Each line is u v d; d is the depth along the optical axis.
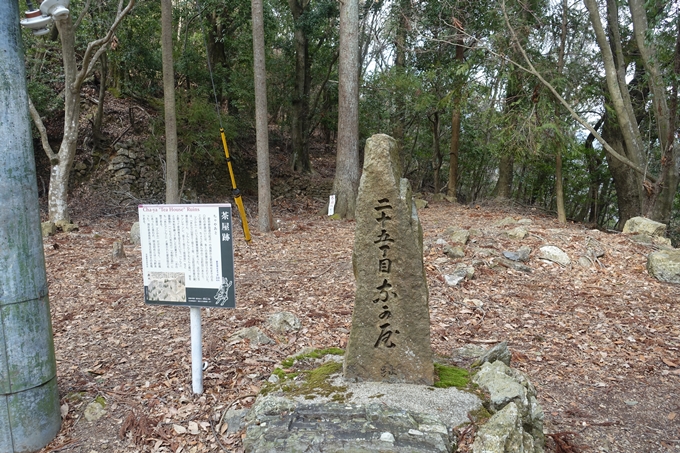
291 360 3.89
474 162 20.56
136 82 15.81
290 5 16.61
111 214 12.23
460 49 14.91
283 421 2.91
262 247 9.05
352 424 2.84
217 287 3.44
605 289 6.75
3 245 2.98
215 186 15.34
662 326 5.54
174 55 15.02
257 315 5.55
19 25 3.08
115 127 14.20
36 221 3.19
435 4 14.02
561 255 7.70
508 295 6.43
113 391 3.85
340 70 12.73
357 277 3.38
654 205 10.58
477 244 8.37
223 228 3.35
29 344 3.13
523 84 11.47
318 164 20.58
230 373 4.11
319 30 16.66
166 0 9.90
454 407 3.04
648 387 4.26
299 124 17.97
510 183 16.30
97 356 4.52
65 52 9.84
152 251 3.49
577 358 4.79
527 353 4.86
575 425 3.68
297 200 16.52
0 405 3.06
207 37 15.97
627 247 8.33
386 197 3.24
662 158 9.92
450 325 5.44
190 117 13.92
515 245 8.35
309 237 10.12
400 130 18.97
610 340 5.18
